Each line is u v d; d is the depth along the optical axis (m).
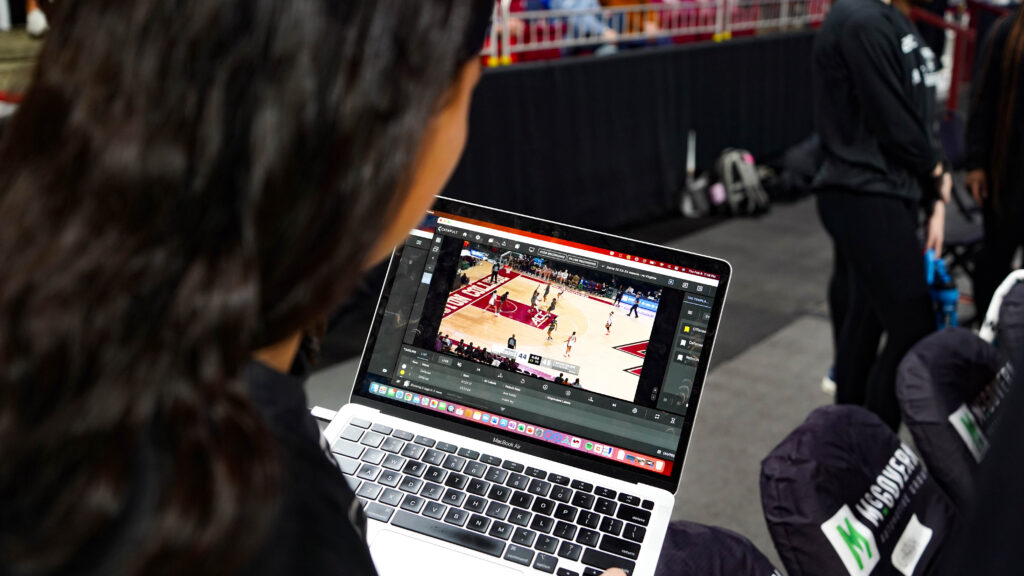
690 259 0.95
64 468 0.27
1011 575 0.38
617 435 0.93
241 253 0.28
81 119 0.28
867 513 1.03
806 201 5.13
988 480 0.40
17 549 0.27
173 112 0.27
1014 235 2.77
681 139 4.63
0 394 0.27
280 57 0.28
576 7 4.07
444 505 0.86
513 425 0.95
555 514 0.86
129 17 0.28
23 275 0.27
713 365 3.01
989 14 6.96
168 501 0.27
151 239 0.27
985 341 1.36
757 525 2.13
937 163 2.12
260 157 0.28
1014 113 2.65
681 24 4.66
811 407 2.73
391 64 0.29
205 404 0.29
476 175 3.55
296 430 0.36
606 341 0.95
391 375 0.98
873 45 2.01
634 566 0.82
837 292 2.59
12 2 2.59
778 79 5.24
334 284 0.31
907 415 1.24
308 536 0.32
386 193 0.30
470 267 0.99
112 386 0.27
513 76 3.62
